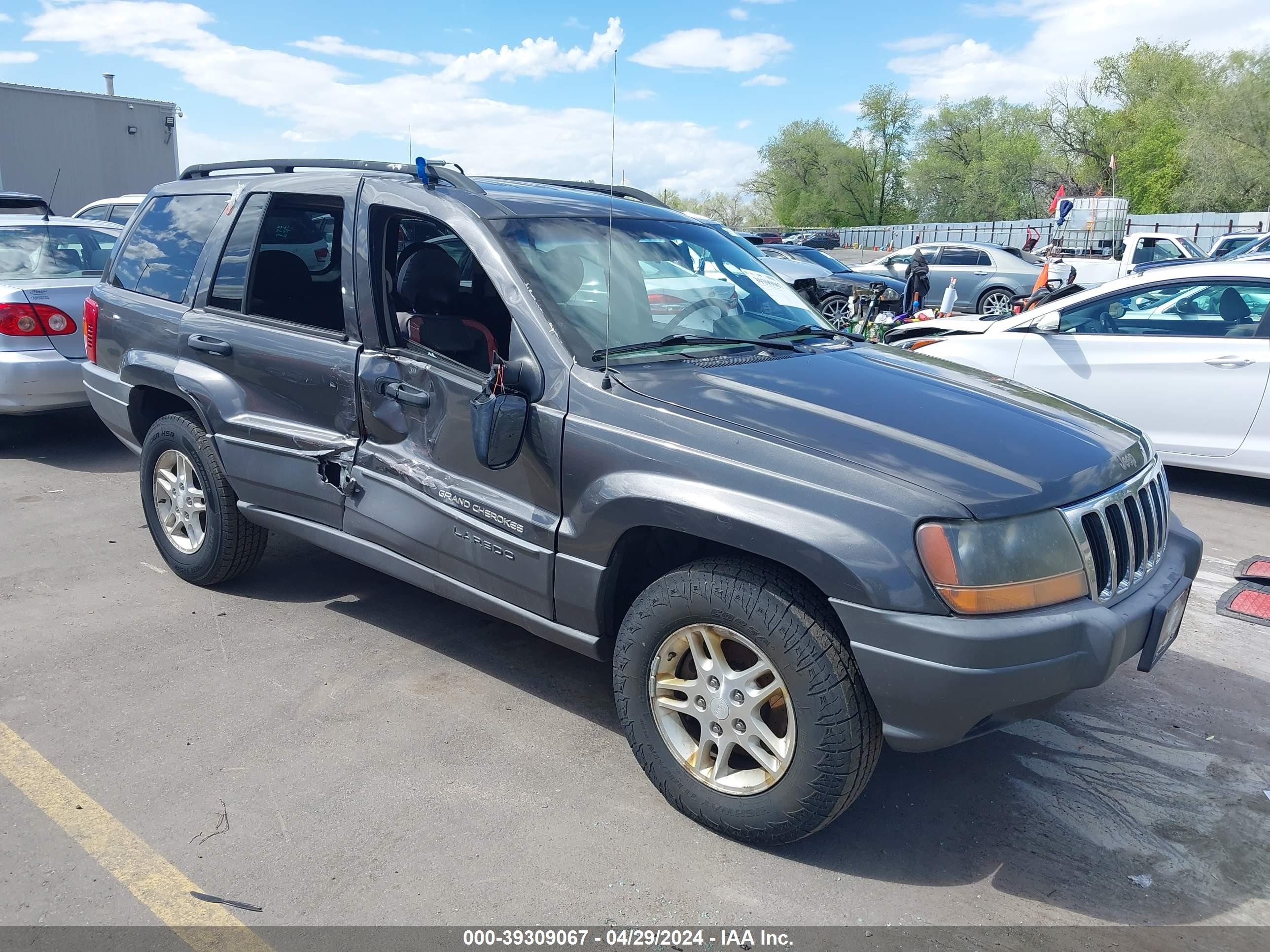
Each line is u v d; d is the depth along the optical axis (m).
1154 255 19.25
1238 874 2.83
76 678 3.76
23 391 6.69
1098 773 3.34
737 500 2.67
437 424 3.43
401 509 3.58
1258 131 47.22
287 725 3.45
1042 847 2.93
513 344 3.23
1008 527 2.54
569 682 3.84
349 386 3.71
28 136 17.03
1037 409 3.27
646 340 3.32
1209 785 3.28
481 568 3.35
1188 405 6.62
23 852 2.76
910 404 3.08
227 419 4.14
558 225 3.55
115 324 4.75
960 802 3.15
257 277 4.15
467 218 3.43
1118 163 57.59
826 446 2.71
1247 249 21.58
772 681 2.73
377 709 3.58
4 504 6.00
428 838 2.85
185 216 4.61
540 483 3.12
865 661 2.52
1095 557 2.72
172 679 3.77
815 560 2.54
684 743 2.96
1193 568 3.28
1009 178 62.56
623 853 2.81
